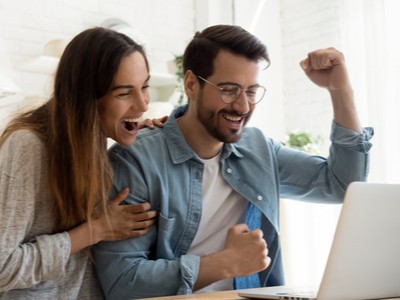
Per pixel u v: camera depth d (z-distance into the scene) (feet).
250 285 5.10
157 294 4.33
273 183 5.34
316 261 9.30
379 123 9.85
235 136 4.93
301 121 12.01
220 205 5.14
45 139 4.25
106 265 4.50
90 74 4.20
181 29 11.48
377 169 9.82
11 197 3.97
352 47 10.48
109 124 4.34
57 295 4.32
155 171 4.81
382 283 3.36
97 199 4.32
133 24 10.82
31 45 9.59
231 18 11.76
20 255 3.90
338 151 5.41
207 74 4.90
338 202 5.51
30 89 9.47
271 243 5.25
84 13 10.21
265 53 4.94
